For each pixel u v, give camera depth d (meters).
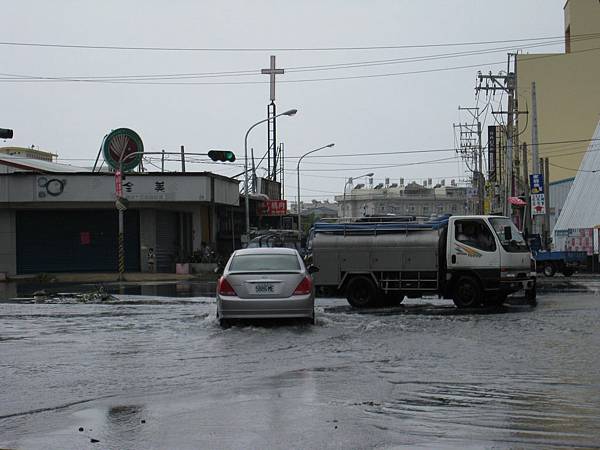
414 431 6.98
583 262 37.00
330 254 19.38
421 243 18.78
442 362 10.74
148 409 7.99
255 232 44.38
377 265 19.06
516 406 7.97
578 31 63.00
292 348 12.14
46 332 14.80
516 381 9.31
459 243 18.53
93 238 42.91
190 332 14.48
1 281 39.69
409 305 20.20
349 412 7.71
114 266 42.91
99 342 13.27
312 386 9.05
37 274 41.97
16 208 41.88
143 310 19.52
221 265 44.41
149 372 10.20
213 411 7.84
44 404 8.31
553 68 63.22
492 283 18.28
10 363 11.05
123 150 39.09
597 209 44.47
